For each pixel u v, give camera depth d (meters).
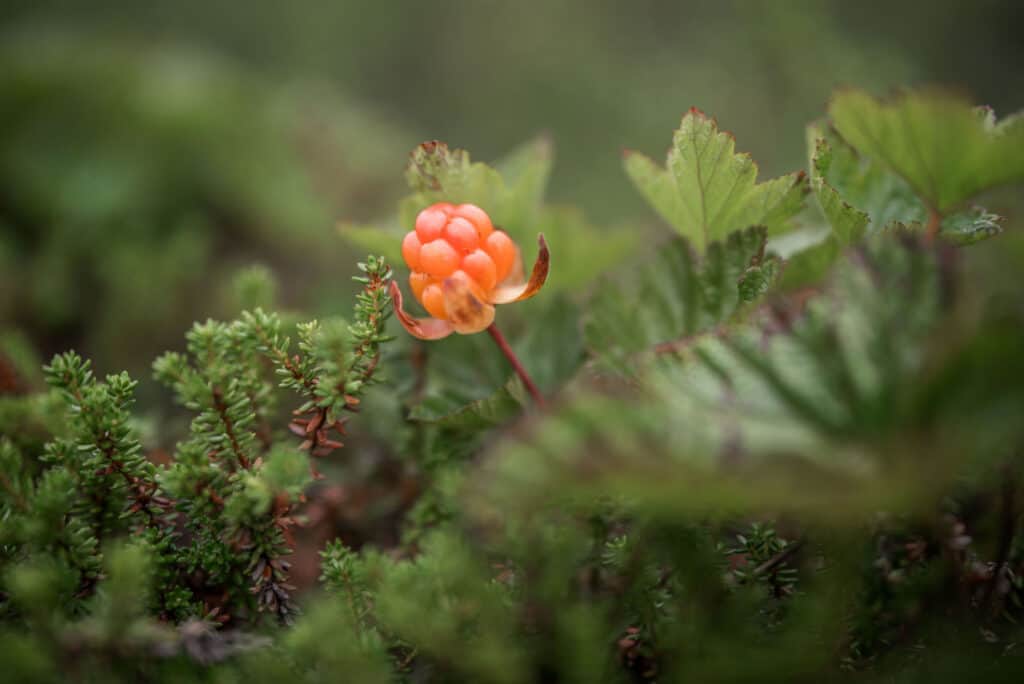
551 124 1.73
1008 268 0.43
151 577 0.35
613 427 0.32
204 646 0.34
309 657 0.34
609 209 1.29
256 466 0.35
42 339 0.85
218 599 0.36
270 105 1.26
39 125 1.13
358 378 0.36
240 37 1.81
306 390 0.36
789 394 0.33
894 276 0.34
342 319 0.36
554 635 0.35
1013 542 0.36
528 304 0.41
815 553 0.35
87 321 0.88
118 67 1.23
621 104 1.65
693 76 1.54
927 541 0.36
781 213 0.37
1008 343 0.33
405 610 0.34
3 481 0.35
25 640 0.33
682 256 0.38
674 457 0.32
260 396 0.37
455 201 0.39
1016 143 0.36
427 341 0.39
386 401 0.41
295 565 0.39
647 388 0.33
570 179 1.47
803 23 1.01
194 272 0.88
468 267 0.36
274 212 1.08
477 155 1.78
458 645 0.34
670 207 0.38
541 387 0.39
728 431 0.33
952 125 0.36
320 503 0.39
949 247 0.34
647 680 0.35
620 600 0.35
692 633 0.34
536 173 0.40
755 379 0.33
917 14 1.51
